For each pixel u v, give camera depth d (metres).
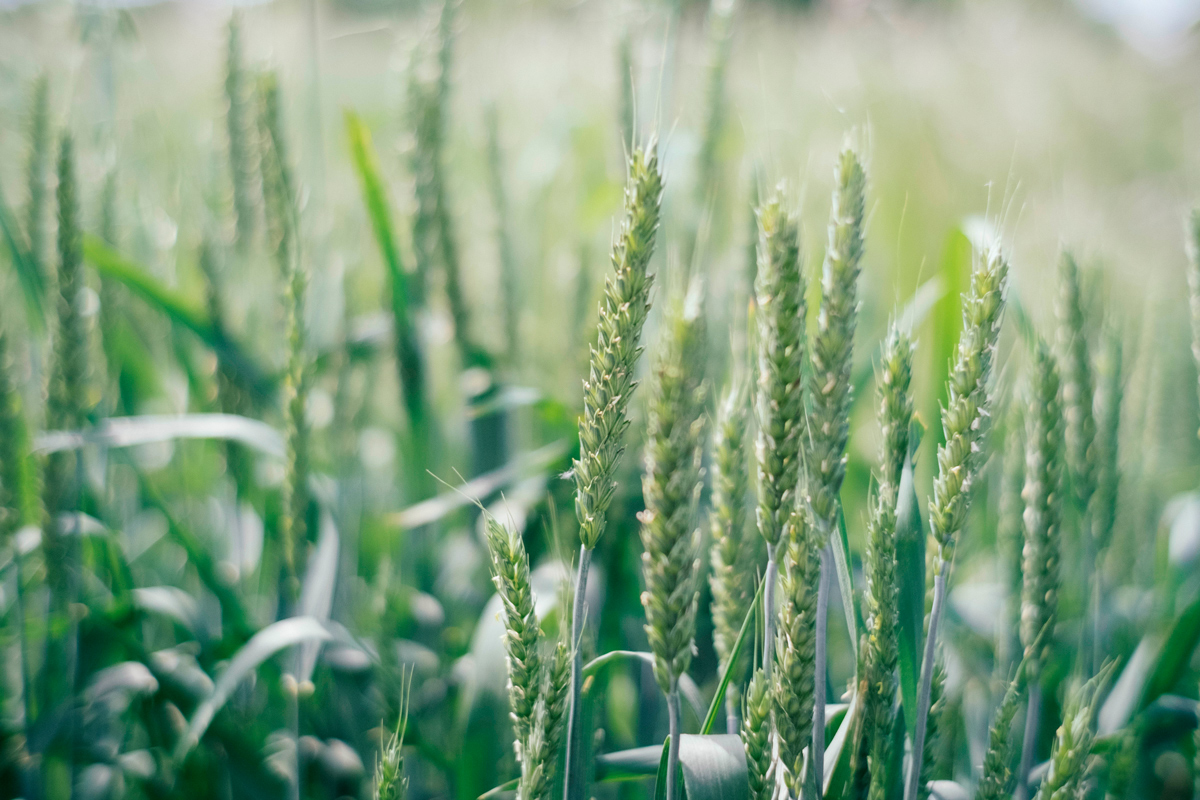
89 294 0.97
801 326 0.61
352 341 1.08
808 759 0.62
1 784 0.88
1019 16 3.14
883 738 0.64
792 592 0.62
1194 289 0.76
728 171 1.22
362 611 1.09
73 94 0.98
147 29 1.21
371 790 0.91
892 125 1.85
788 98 1.90
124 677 0.87
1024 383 0.75
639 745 0.79
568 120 1.59
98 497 1.00
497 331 1.20
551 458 0.92
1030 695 0.70
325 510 0.85
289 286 0.76
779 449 0.61
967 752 0.83
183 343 1.14
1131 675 0.79
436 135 0.97
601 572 0.85
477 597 1.12
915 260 1.44
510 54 1.51
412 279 1.00
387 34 1.39
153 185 1.24
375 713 1.02
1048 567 0.69
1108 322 0.78
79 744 0.92
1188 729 0.88
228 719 0.89
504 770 0.76
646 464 0.60
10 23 1.07
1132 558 1.03
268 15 1.00
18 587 0.84
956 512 0.62
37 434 0.98
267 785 0.87
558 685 0.63
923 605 0.66
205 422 0.86
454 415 1.33
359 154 0.89
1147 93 3.20
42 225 0.92
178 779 0.88
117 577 0.91
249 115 0.99
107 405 1.00
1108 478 0.78
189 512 1.18
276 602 0.86
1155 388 1.08
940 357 0.82
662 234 0.89
